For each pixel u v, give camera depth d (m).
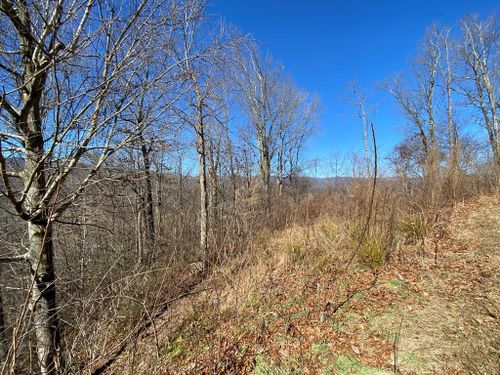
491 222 6.13
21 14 2.89
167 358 3.85
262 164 20.14
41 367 3.49
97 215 4.17
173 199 8.98
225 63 4.53
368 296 4.25
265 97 20.97
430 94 22.33
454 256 4.98
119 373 3.72
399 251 5.34
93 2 3.16
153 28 3.44
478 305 3.64
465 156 9.57
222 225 7.23
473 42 20.11
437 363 2.93
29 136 3.42
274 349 3.62
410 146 22.48
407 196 7.29
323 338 3.62
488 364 2.79
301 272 5.19
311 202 7.98
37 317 3.63
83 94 3.18
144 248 6.31
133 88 3.58
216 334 4.10
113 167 3.95
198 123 6.87
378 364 3.08
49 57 2.85
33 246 3.64
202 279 5.60
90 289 4.57
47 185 3.49
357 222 5.96
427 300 3.93
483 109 20.11
